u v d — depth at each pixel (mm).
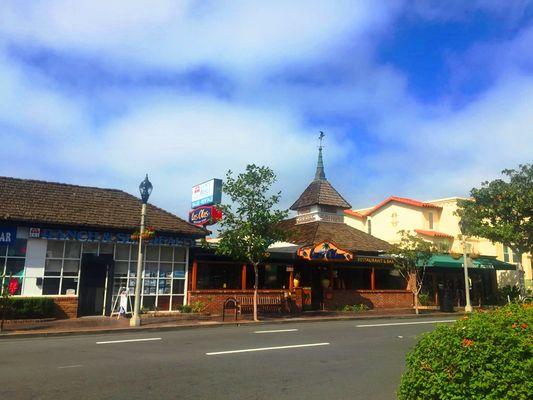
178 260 23938
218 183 28281
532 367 4379
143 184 19469
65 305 20516
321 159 38094
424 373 5094
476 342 4840
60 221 20516
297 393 8062
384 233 42250
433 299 34531
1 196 20844
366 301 29891
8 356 11148
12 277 19750
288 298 26188
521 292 32125
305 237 31562
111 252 22203
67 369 9609
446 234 39094
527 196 29828
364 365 10680
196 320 20516
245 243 22266
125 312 21188
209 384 8547
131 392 7867
